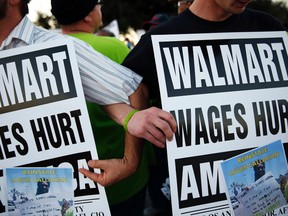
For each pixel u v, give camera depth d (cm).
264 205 162
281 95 168
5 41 161
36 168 155
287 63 171
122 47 235
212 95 160
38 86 155
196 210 156
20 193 156
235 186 159
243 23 172
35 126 155
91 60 161
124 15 1962
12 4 159
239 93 163
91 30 243
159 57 158
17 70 156
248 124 162
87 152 154
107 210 155
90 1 235
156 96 173
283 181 165
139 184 212
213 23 167
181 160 155
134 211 213
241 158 161
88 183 155
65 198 155
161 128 151
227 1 156
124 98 163
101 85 162
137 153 166
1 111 156
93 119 204
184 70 159
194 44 162
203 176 157
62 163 154
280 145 166
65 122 154
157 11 2062
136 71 168
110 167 156
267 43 170
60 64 155
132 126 156
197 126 157
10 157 156
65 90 154
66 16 235
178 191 154
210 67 162
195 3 169
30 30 163
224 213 158
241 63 166
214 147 158
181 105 157
